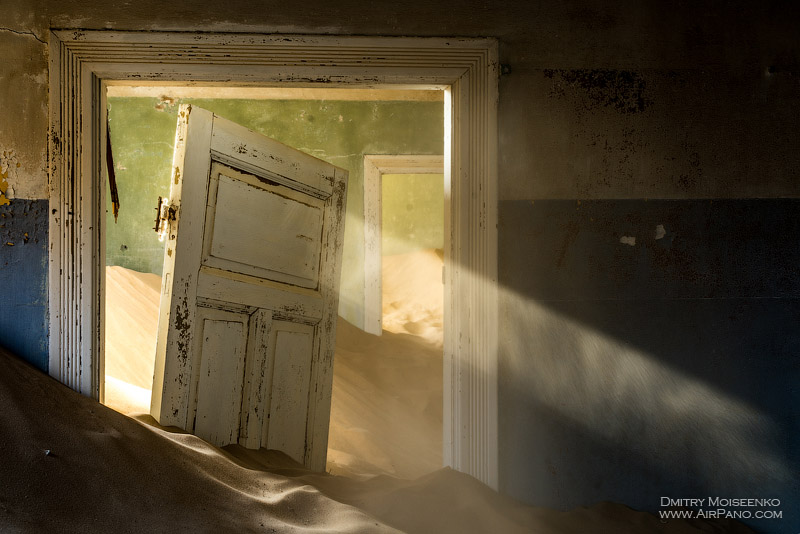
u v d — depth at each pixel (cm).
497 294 266
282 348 305
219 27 263
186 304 262
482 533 232
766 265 274
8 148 254
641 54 273
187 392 262
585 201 270
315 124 619
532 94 270
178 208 260
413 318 836
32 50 257
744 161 275
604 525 251
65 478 189
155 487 202
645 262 271
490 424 264
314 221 326
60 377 252
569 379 268
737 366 272
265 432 296
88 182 258
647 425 269
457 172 271
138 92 587
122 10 261
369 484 274
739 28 277
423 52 268
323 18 267
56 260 254
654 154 272
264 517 206
